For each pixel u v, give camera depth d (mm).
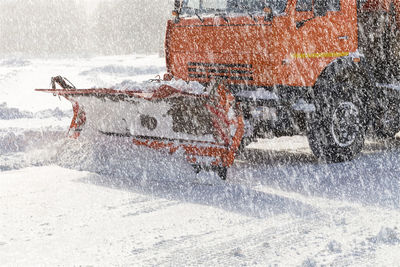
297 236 4109
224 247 3855
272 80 6844
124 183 5930
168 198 5270
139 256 3676
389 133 8484
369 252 3746
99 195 5379
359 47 7930
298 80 6949
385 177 6309
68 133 7059
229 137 5922
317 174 6508
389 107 8180
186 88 6223
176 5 7758
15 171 6598
